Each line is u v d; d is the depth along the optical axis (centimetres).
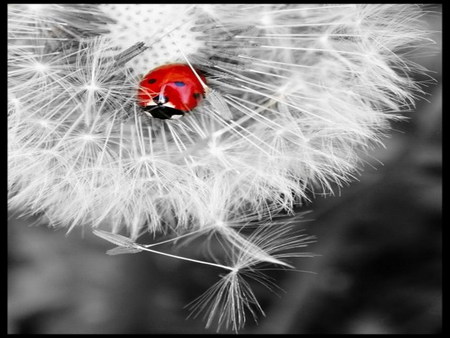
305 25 8
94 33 8
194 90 8
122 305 11
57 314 11
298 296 11
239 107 8
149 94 8
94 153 8
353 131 8
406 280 11
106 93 8
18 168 8
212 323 11
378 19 8
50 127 8
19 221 10
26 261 11
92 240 11
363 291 11
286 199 8
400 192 11
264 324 11
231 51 8
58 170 8
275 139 8
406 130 10
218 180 8
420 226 11
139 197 8
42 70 8
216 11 8
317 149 8
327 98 8
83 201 8
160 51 8
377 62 8
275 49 8
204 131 8
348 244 11
